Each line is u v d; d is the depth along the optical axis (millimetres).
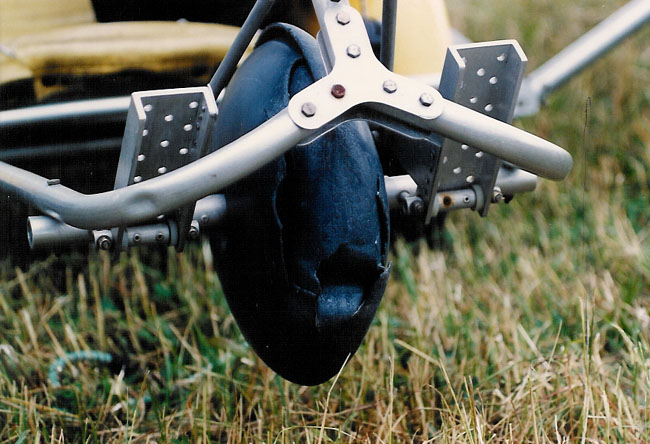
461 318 2363
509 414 1853
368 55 1368
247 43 1561
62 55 2066
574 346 2162
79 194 1360
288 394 2023
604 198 2996
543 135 3463
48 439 1894
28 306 2441
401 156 1611
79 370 2197
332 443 1765
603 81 3861
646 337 2225
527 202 3051
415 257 2725
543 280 2533
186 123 1362
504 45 1455
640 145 3381
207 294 2535
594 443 1749
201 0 2414
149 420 1994
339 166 1440
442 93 1457
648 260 2570
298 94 1324
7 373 2150
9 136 2033
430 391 2014
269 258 1464
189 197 1281
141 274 2588
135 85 2152
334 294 1483
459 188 1583
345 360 1554
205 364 2207
